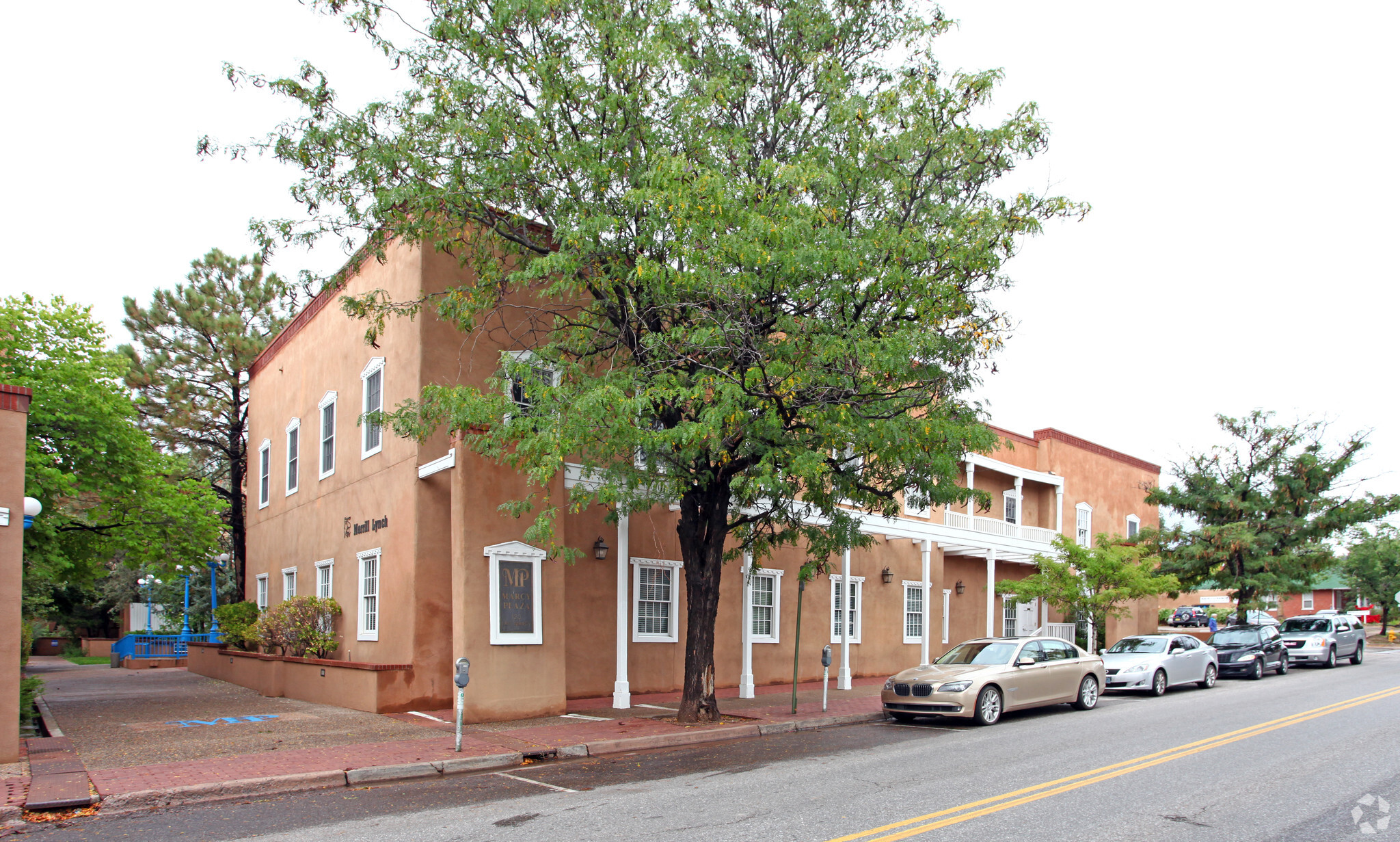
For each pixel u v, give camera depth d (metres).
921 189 13.09
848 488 14.16
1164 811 8.00
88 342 20.88
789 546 21.52
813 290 11.91
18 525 10.50
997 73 12.61
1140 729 13.27
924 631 22.70
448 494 16.16
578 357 13.73
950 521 24.86
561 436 11.49
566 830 7.56
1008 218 12.41
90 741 12.10
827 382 11.91
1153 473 37.09
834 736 13.33
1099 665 16.91
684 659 19.08
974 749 11.70
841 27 13.89
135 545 22.23
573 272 12.57
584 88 12.77
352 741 12.03
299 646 18.58
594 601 17.59
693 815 8.02
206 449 33.31
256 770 10.00
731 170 12.83
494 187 12.92
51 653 41.50
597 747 11.91
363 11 12.80
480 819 8.01
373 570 17.73
